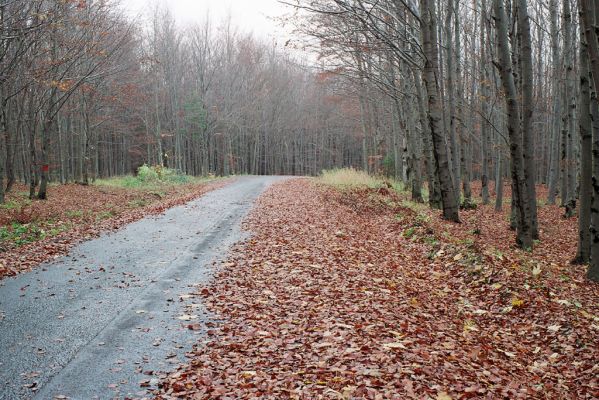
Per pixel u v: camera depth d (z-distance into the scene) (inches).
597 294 329.4
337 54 709.3
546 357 241.3
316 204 748.6
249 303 290.2
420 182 854.5
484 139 967.6
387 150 1545.3
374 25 556.7
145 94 1734.7
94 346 228.4
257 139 2795.3
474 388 187.9
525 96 449.1
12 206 754.2
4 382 193.0
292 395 177.5
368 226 581.3
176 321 261.7
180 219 631.8
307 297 300.7
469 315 293.9
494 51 826.2
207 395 180.4
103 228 554.6
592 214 363.3
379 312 273.6
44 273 355.6
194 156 2581.2
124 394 184.2
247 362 210.1
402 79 835.4
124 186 1240.8
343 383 185.8
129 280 341.1
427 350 222.2
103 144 2236.7
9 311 274.1
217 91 2317.9
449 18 728.3
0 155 790.5
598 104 350.9
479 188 1450.5
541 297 304.7
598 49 308.3
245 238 493.0
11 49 740.7
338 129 2758.4
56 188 1088.2
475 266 358.6
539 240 561.6
